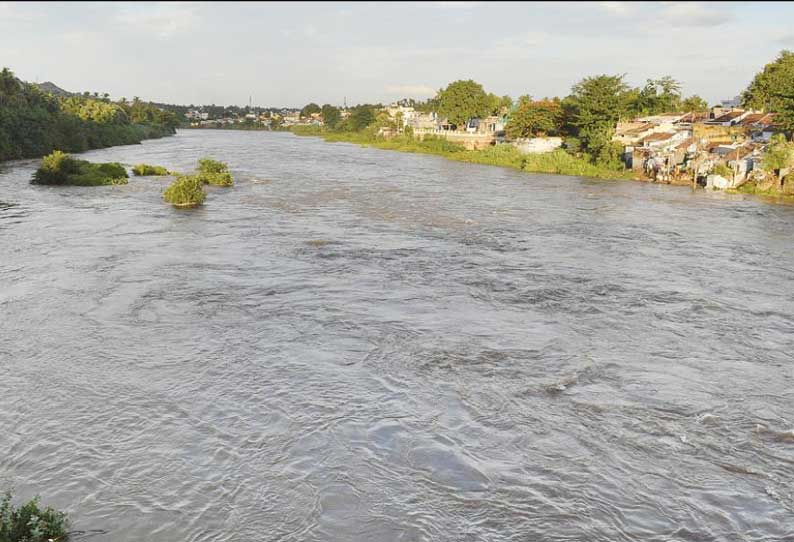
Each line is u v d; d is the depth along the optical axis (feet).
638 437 45.47
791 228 130.00
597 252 104.63
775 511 37.83
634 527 36.24
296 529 35.45
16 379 52.01
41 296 72.69
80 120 332.60
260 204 145.07
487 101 436.76
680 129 267.18
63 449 42.50
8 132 250.16
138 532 35.01
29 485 38.78
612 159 249.55
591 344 63.10
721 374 56.65
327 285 81.20
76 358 56.34
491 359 58.59
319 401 49.57
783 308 76.48
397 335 64.08
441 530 35.58
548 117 317.01
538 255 101.24
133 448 42.78
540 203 159.12
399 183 195.83
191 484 39.17
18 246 96.53
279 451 42.73
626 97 289.12
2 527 33.58
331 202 151.12
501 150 303.68
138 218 123.13
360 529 35.53
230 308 71.05
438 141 378.73
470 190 182.50
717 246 111.55
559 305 75.51
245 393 50.62
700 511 37.70
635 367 57.67
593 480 40.40
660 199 171.73
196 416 46.93
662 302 77.66
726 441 45.27
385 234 114.52
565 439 45.01
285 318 68.33
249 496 38.17
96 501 37.50
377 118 593.83
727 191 189.26
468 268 91.86
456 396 50.98
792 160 185.68
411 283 83.41
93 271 83.66
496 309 73.51
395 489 39.04
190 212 131.95
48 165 170.71
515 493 38.93
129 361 56.03
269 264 90.74
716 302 78.13
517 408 49.24
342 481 39.68
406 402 49.80
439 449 43.34
